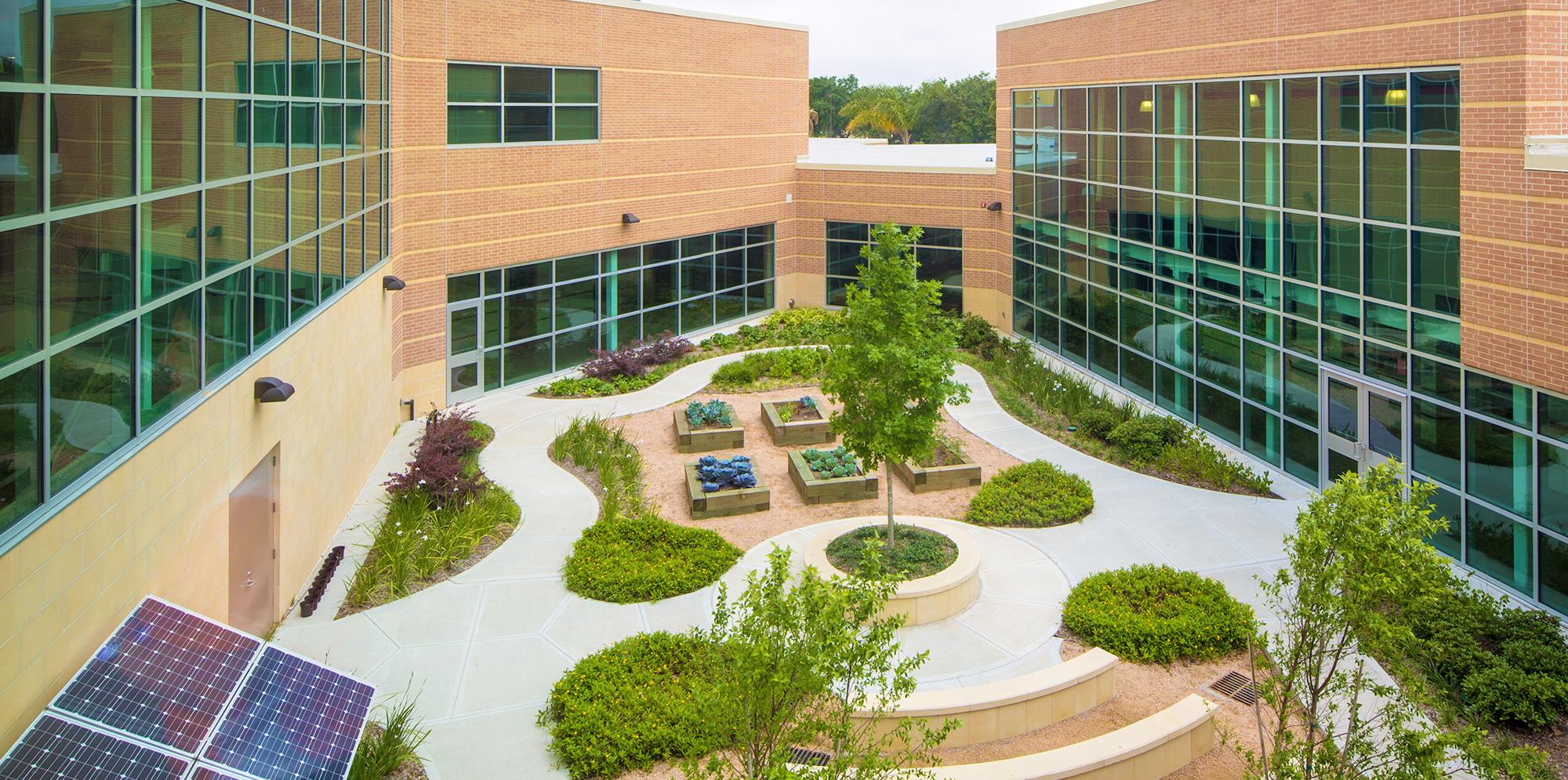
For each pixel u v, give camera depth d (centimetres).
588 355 2725
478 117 2333
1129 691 1140
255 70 1228
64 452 793
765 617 702
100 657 795
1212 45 1992
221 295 1123
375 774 943
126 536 873
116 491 855
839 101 11338
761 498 1703
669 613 1333
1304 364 1783
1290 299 1808
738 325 3269
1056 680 1081
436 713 1103
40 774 677
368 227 1855
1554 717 1046
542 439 2100
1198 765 1004
